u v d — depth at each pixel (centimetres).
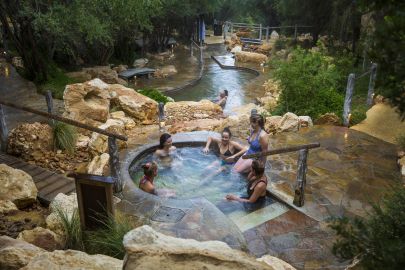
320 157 707
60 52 1612
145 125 951
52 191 573
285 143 775
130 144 784
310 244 455
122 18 1338
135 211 518
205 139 793
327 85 1022
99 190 399
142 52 2169
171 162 738
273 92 1368
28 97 1138
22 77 1278
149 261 247
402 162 662
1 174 545
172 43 2542
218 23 3125
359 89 1116
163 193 614
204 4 2306
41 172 631
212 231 468
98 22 1134
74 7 1080
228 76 1823
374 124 866
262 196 572
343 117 877
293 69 984
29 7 1028
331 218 181
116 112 959
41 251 357
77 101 870
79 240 420
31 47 1230
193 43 2686
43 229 425
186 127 895
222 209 552
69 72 1542
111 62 1886
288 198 560
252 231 484
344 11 1441
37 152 703
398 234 188
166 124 962
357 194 575
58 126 748
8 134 719
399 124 845
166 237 291
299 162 520
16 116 905
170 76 1783
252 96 1418
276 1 2388
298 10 1881
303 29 2161
